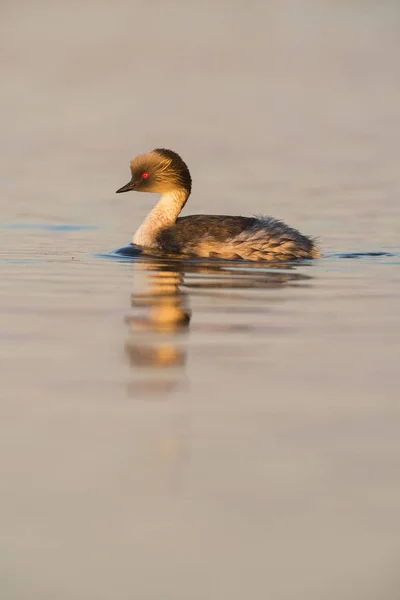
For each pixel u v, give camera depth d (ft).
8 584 23.34
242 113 158.81
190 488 27.37
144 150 121.49
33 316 44.83
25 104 164.66
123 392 34.42
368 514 26.17
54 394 34.22
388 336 41.68
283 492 27.20
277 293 49.90
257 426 31.50
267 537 25.17
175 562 24.29
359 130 141.69
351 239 68.33
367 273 55.77
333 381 35.68
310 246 60.39
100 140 130.00
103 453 29.40
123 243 66.13
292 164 110.93
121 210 82.28
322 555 24.47
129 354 38.91
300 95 181.88
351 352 39.29
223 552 24.53
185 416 32.24
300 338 41.27
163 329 42.65
